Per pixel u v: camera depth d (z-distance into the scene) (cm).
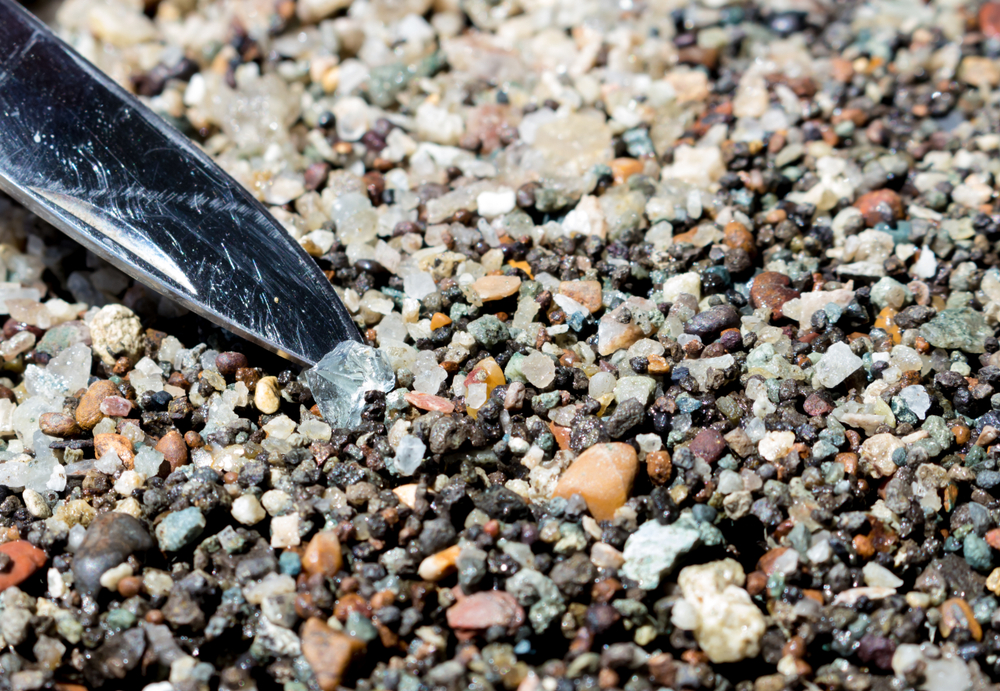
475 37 26
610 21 27
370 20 27
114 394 23
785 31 27
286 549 22
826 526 22
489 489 22
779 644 22
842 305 23
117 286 24
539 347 23
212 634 21
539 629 21
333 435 22
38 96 23
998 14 27
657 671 21
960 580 22
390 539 22
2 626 21
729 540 22
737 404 23
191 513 22
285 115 25
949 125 25
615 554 22
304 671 21
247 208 23
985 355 23
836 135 25
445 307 23
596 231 24
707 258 24
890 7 27
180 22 27
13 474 22
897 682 21
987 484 22
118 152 23
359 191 24
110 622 21
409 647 21
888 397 23
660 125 25
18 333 23
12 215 24
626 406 22
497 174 25
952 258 24
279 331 23
